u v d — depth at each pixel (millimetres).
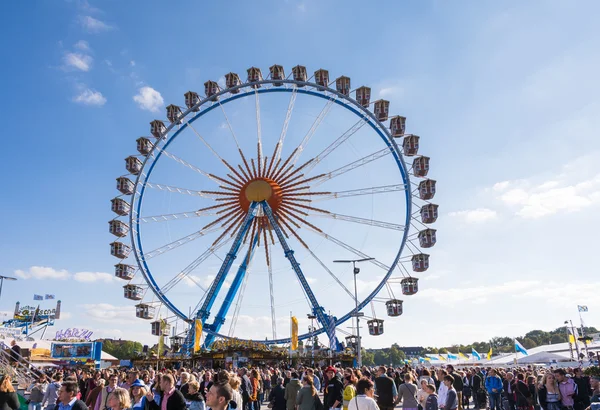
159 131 55500
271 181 55031
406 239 50688
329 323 49562
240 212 55469
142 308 52500
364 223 52031
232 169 56000
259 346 49750
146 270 52625
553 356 56812
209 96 55594
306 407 14133
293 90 55531
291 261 52125
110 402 8906
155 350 53438
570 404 16500
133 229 52125
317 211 53406
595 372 22500
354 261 51875
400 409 29703
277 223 53500
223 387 7250
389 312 50844
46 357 68125
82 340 78812
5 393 11312
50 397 18562
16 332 84625
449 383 15227
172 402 10664
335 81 55531
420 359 90688
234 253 53344
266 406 35125
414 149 54750
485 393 29266
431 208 51844
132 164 54531
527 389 21438
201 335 50594
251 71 56750
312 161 54219
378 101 55719
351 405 10625
